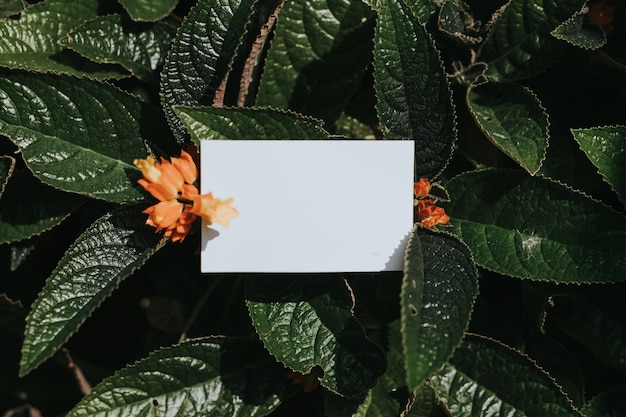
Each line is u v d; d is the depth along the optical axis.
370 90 0.54
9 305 0.50
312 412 0.49
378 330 0.49
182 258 0.55
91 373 0.54
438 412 0.48
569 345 0.53
